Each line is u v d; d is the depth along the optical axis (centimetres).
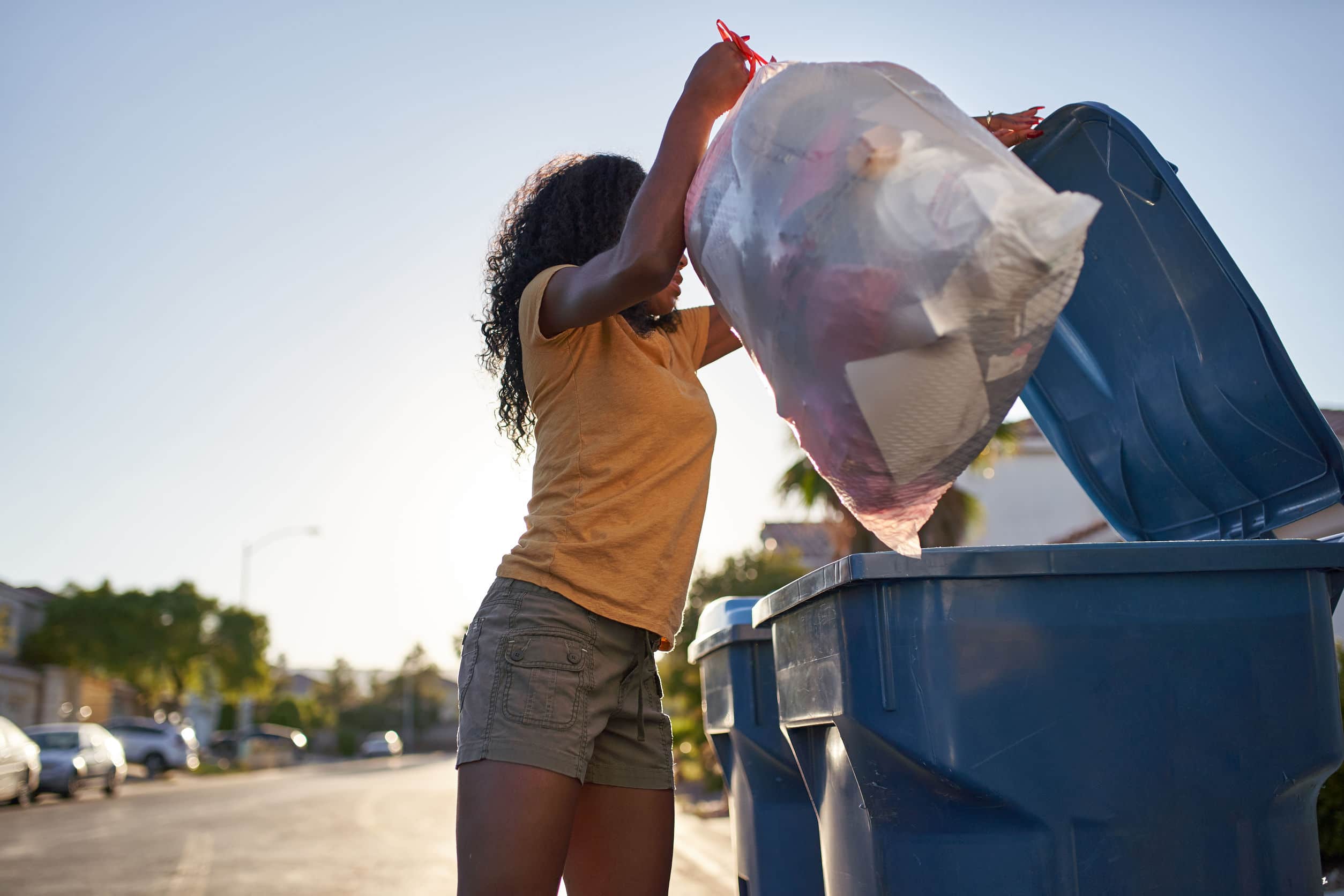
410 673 9525
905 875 182
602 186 208
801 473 1497
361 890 711
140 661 4609
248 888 727
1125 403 253
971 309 137
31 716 3916
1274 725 180
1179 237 222
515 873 173
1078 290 247
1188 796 177
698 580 1891
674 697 1805
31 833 1226
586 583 185
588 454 190
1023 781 175
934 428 146
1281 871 179
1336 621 598
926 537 1489
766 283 151
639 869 202
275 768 4588
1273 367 215
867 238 141
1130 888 175
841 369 145
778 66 166
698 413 198
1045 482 2419
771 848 274
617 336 194
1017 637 178
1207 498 244
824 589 190
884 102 148
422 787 2231
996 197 135
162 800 1906
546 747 177
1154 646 179
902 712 178
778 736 272
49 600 4712
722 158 162
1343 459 213
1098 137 223
